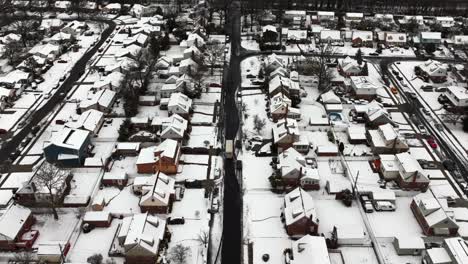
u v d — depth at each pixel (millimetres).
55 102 116375
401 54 151625
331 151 94000
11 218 71875
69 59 142500
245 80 128625
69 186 83562
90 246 71562
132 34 160000
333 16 178750
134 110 109625
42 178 76438
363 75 131375
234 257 70500
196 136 101188
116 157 93438
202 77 128250
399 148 93750
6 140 100062
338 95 121562
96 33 165500
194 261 68750
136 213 78312
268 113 110438
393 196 81125
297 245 67688
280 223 76875
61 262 68062
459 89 116438
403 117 110875
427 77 131875
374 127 104688
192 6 193625
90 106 108062
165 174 87438
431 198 77188
